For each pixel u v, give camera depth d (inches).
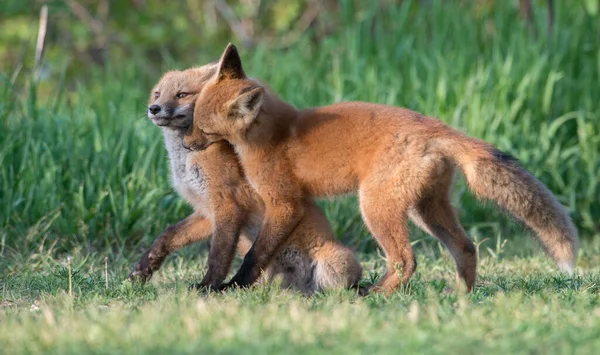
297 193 402.0
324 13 887.7
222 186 413.7
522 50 682.2
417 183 381.7
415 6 805.2
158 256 430.3
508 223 598.2
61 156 571.8
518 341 271.3
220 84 411.2
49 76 977.5
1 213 533.3
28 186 546.6
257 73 737.6
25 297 389.1
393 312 322.7
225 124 400.2
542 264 487.2
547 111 650.2
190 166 421.1
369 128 393.1
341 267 397.4
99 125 616.1
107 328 285.1
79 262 488.1
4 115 583.8
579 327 294.2
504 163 387.5
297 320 298.0
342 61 730.2
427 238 561.6
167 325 292.8
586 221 619.2
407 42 713.0
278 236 399.5
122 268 483.5
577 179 625.9
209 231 431.2
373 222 386.6
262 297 360.2
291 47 831.7
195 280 440.8
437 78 672.4
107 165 564.7
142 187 560.1
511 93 657.0
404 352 258.1
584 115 655.8
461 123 634.8
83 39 1022.4
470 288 409.4
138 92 791.7
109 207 546.3
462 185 590.9
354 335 279.6
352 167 393.7
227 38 1079.0
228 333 277.7
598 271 465.7
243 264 402.3
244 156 404.8
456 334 280.4
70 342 274.7
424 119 399.2
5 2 1010.7
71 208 546.6
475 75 675.4
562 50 689.0
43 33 652.7
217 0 1075.9
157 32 1041.5
